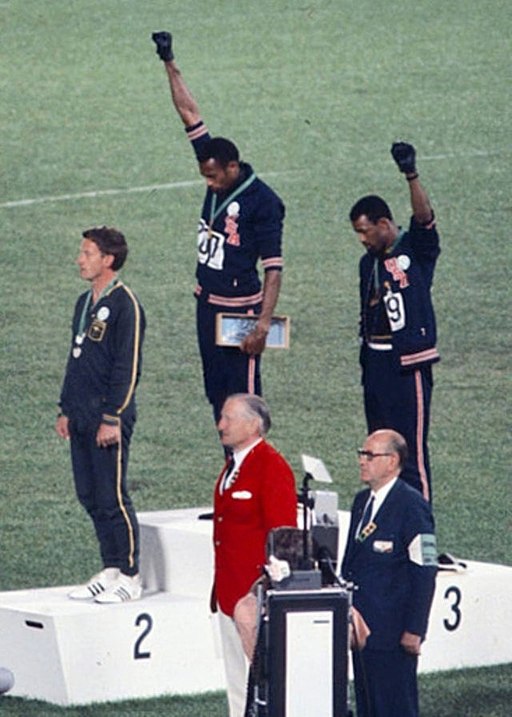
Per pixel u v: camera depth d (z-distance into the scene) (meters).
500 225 93.31
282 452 67.56
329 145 104.75
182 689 48.50
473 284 86.19
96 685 47.56
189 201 97.38
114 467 48.31
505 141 104.88
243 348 50.25
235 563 43.53
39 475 65.25
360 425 70.38
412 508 42.44
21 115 110.56
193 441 68.75
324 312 83.06
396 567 42.47
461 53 118.50
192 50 120.44
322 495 40.09
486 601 50.34
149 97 112.81
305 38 121.88
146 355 78.06
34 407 72.19
